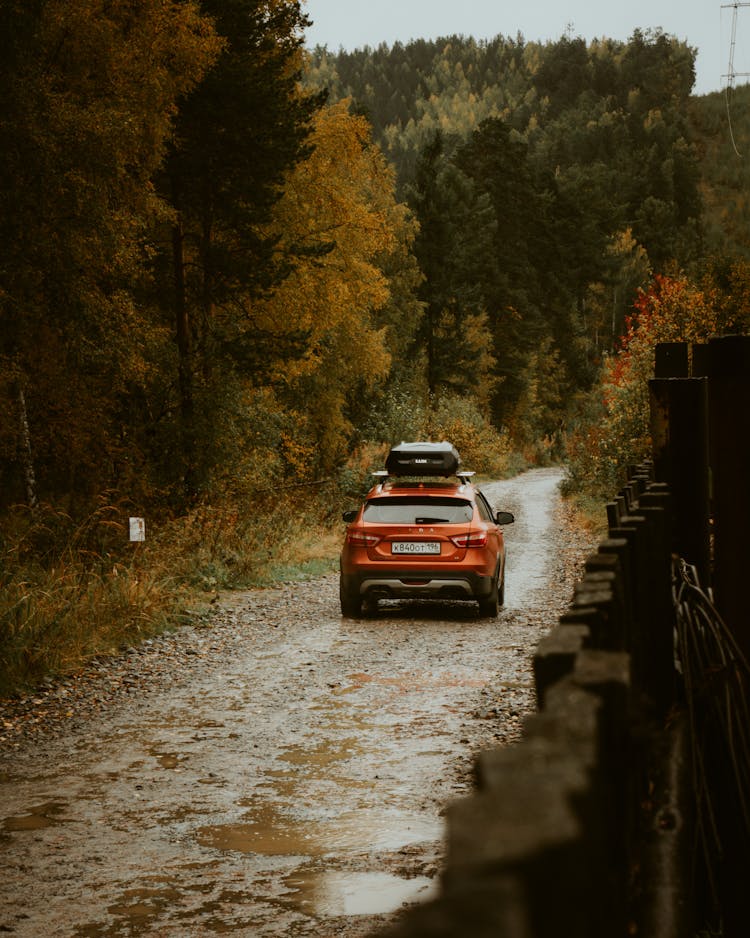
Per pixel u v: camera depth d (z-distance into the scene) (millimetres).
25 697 9008
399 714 8016
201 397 23734
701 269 37906
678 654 3730
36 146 16281
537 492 47938
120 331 19125
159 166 20938
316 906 4418
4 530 15914
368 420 43375
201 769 6668
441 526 12914
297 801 5953
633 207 182000
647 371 23312
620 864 1609
